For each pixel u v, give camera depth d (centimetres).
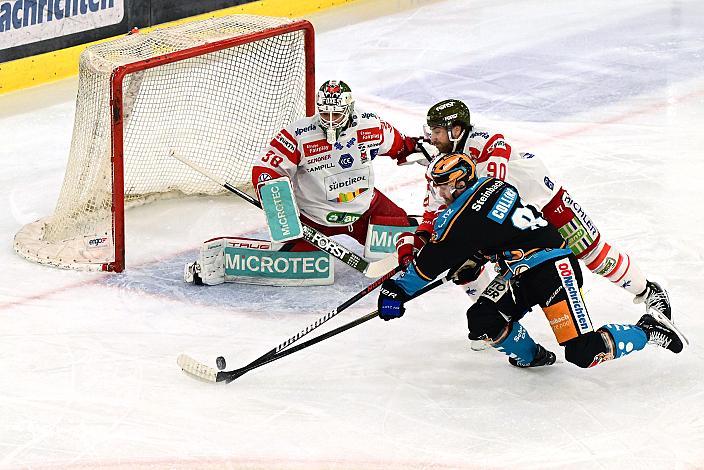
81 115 1862
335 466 1217
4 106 2603
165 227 1956
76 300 1667
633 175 2081
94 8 2809
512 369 1428
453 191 1308
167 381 1415
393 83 2695
